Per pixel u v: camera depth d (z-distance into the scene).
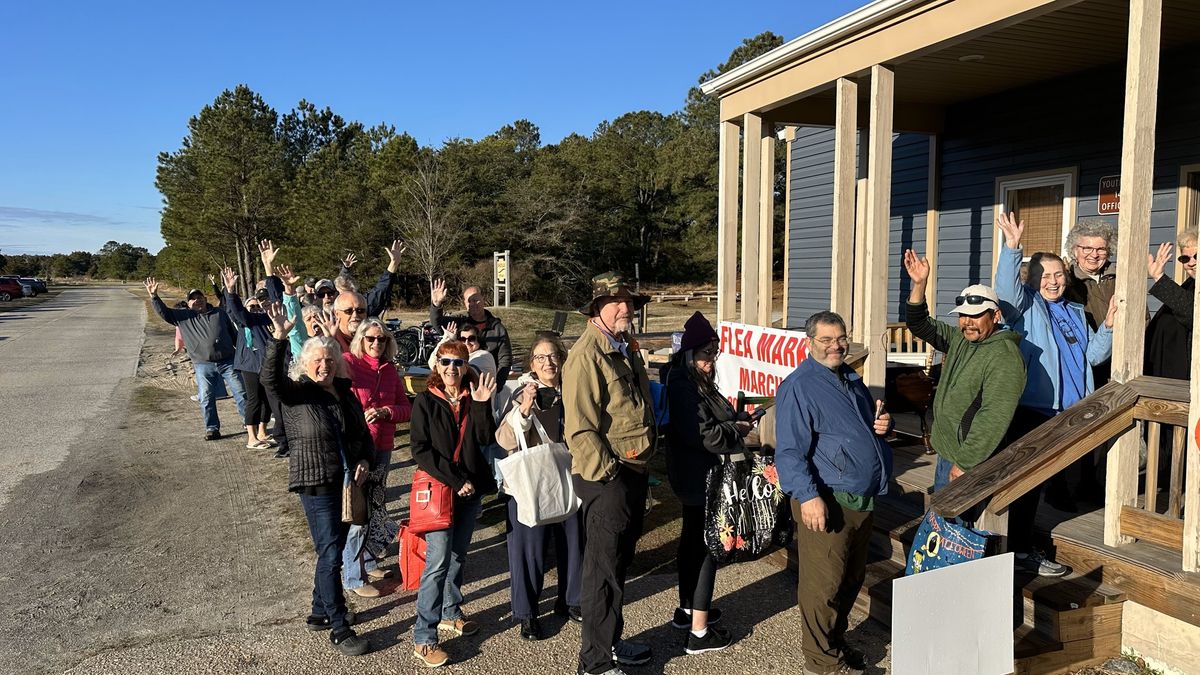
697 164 47.75
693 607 3.84
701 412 3.66
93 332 24.17
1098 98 6.91
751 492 3.65
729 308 7.55
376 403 4.83
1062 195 7.38
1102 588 3.70
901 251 9.34
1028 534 3.88
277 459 7.91
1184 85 6.29
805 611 3.53
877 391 5.67
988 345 3.49
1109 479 3.79
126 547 5.50
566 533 4.20
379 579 4.89
